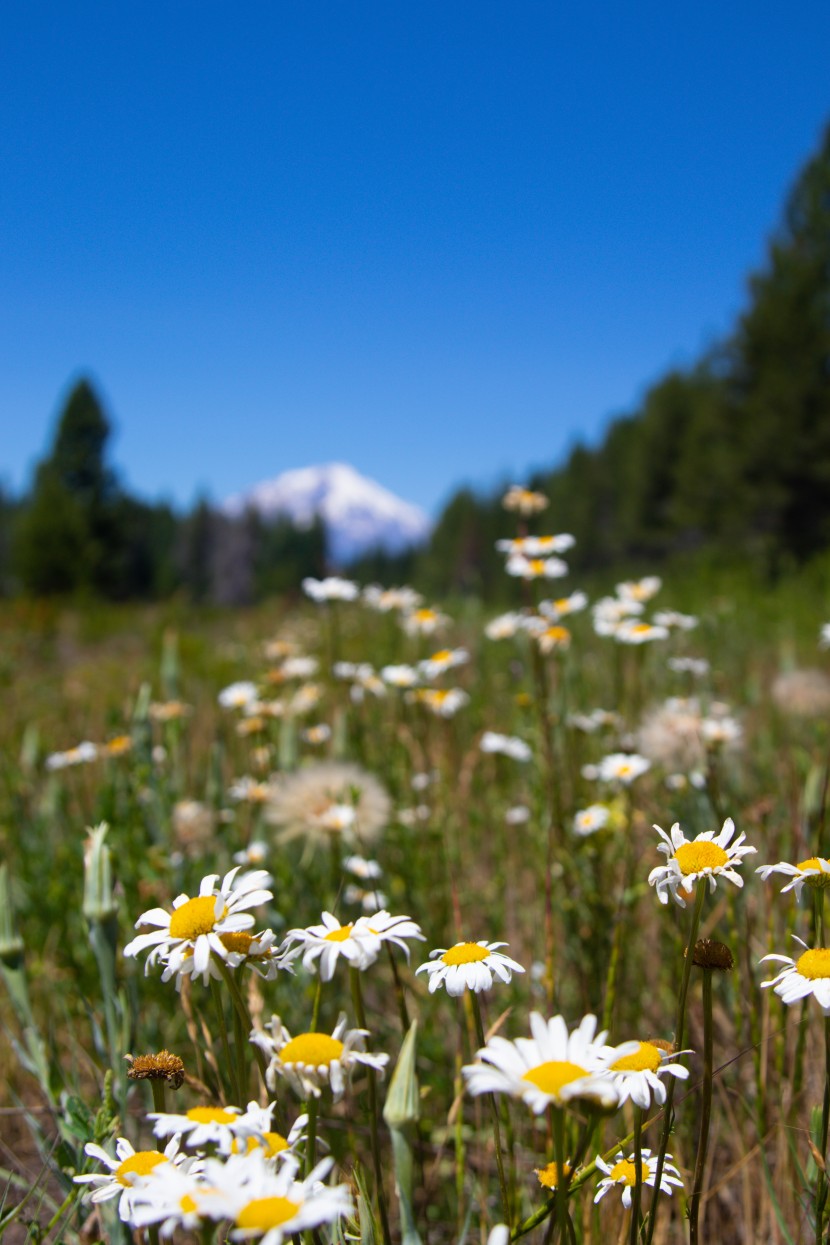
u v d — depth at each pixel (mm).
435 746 4660
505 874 3822
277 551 76312
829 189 37500
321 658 6426
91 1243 1929
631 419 70188
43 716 6699
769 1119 2338
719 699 5055
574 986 2975
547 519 69188
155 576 74188
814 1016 2107
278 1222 1121
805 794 3082
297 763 4125
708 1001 1538
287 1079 1480
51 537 48938
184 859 3461
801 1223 1932
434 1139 2631
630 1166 1593
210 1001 2803
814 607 10672
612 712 4906
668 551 55719
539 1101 1154
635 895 3008
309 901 3336
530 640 4426
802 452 35125
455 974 1601
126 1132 2115
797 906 2342
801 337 36344
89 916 2195
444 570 62469
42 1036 2832
